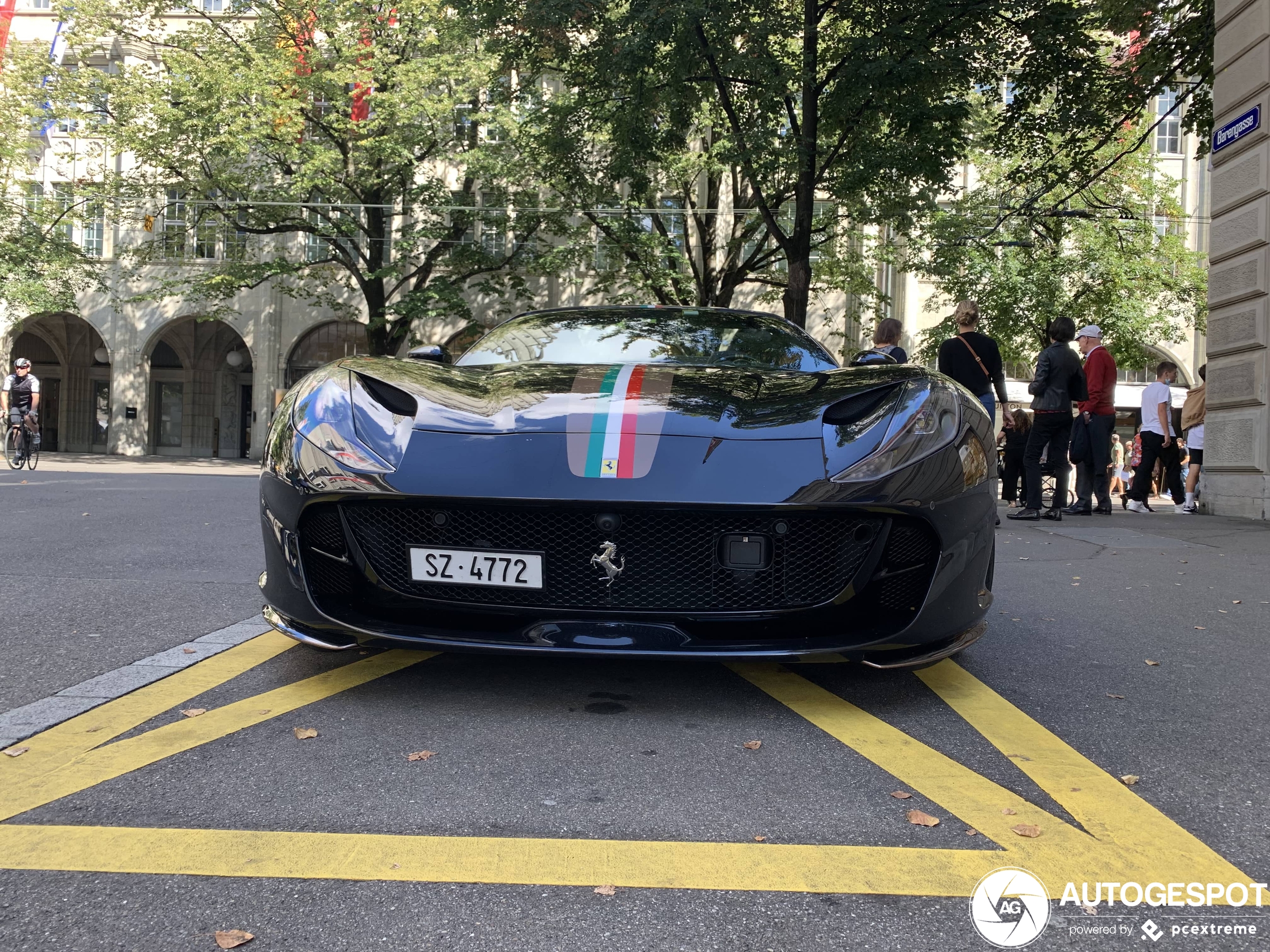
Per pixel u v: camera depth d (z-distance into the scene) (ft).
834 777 5.79
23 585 11.51
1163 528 20.79
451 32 55.31
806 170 37.01
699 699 7.39
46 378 92.22
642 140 39.65
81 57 63.72
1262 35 23.15
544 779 5.66
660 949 3.87
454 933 3.96
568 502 6.53
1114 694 7.77
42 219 67.10
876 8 34.32
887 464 6.78
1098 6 32.76
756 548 6.68
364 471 6.85
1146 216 62.80
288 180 60.39
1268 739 6.66
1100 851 4.83
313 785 5.52
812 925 4.08
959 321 21.03
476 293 78.89
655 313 11.73
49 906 4.13
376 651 8.62
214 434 90.38
